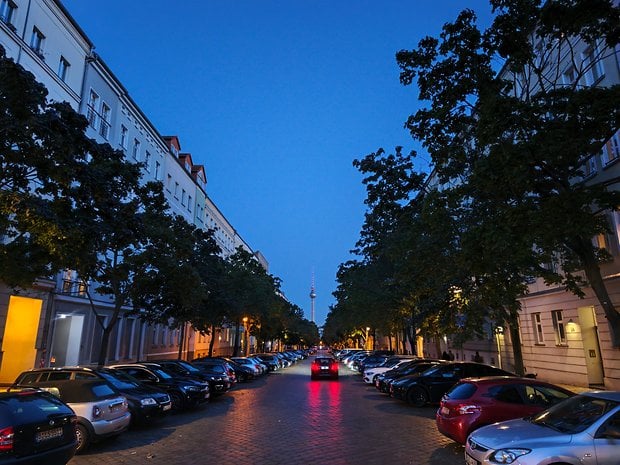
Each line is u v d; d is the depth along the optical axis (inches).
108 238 506.0
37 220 379.9
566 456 222.7
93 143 473.7
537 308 942.4
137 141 1243.2
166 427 474.0
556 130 346.9
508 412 348.5
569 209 344.2
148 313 936.9
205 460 333.1
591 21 362.6
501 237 360.2
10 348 794.8
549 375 896.3
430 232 598.2
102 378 416.8
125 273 652.1
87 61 966.4
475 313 607.5
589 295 755.4
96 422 363.3
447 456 342.3
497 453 237.0
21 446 246.8
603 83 683.4
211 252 1183.6
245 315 1513.3
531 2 406.0
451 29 432.8
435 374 636.7
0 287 727.7
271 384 1051.3
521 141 370.6
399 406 638.5
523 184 363.6
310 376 1364.4
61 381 391.5
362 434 428.8
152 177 1354.6
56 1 839.1
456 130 470.3
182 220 848.3
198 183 1878.7
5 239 639.1
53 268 476.4
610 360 702.5
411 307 899.4
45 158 406.9
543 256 525.0
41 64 800.9
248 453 353.7
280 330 2573.8
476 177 375.6
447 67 441.7
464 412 352.8
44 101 417.4
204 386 618.8
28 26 773.3
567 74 771.4
